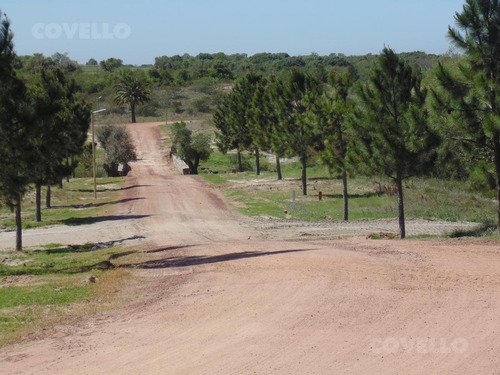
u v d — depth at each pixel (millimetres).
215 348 9508
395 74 24156
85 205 45875
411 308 11086
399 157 23562
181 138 75688
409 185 41250
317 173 61750
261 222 34781
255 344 9586
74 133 36688
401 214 24625
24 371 8781
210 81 155750
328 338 9656
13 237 31328
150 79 156750
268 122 56094
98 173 77625
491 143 21781
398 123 23844
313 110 35406
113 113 132125
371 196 42875
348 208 38125
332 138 33969
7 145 21156
